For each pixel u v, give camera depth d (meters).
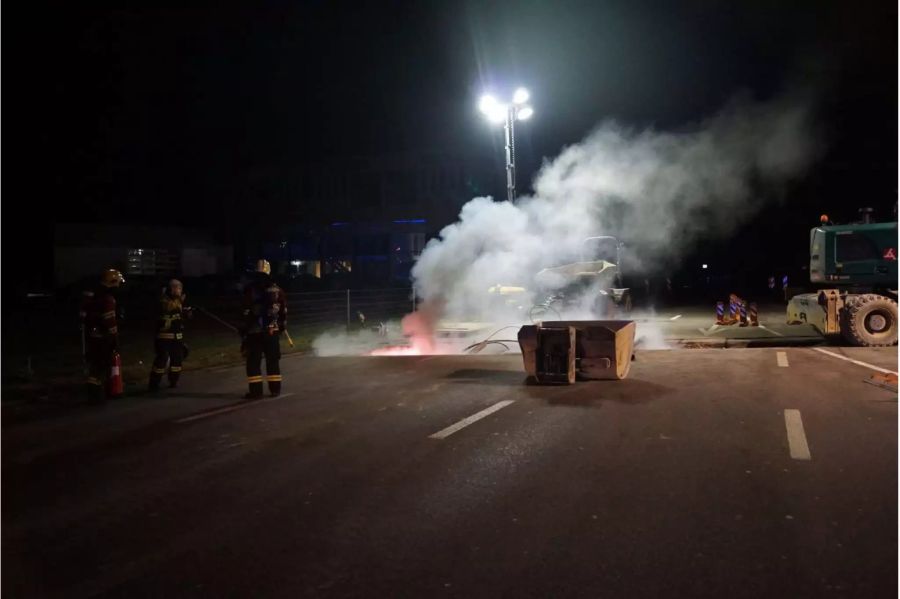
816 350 14.55
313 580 4.32
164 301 11.66
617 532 4.93
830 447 6.96
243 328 10.64
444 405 9.52
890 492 5.63
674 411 8.77
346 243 53.56
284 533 5.07
